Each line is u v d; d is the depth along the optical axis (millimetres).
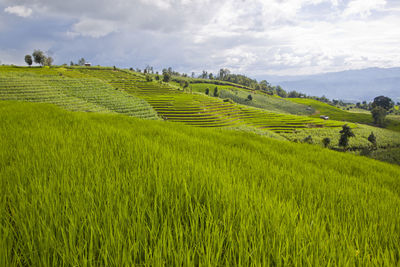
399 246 1945
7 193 2281
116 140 5852
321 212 2664
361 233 2133
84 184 2660
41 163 3346
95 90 134375
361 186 4754
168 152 4844
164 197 2387
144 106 114875
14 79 118312
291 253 1622
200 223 1994
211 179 3154
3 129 6254
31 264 1448
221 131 12922
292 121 132125
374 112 154125
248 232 1811
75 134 6391
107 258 1459
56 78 142500
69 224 1658
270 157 6727
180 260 1379
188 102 130750
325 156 8789
